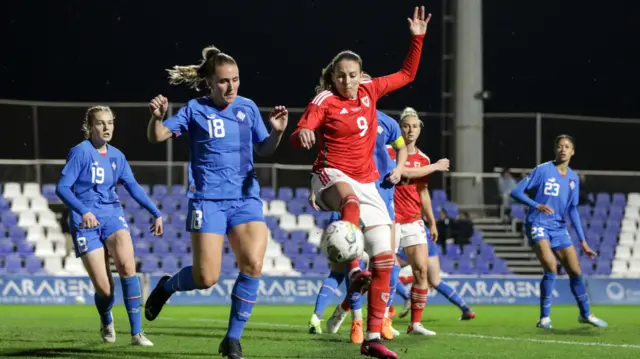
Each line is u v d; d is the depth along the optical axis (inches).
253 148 386.6
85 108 1270.9
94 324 638.5
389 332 510.3
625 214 1342.3
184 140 1397.6
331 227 352.8
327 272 1211.9
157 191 1226.0
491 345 491.8
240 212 370.3
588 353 454.0
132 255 453.4
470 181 1274.6
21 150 1241.4
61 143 1262.3
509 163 1631.4
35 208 1198.9
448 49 1349.7
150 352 424.5
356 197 368.8
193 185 373.1
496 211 1286.9
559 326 674.8
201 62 383.6
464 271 1229.1
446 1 1348.4
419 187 610.5
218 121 370.0
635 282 1114.1
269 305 1004.6
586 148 1510.8
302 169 1274.6
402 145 484.1
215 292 1011.3
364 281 361.1
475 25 1306.6
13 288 971.3
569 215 652.1
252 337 523.8
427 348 468.4
